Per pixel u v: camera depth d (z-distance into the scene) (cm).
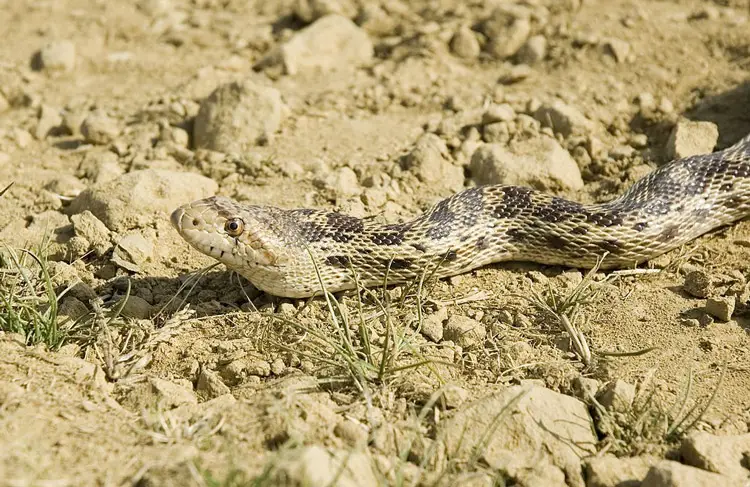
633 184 1413
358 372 1018
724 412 998
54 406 950
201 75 1816
